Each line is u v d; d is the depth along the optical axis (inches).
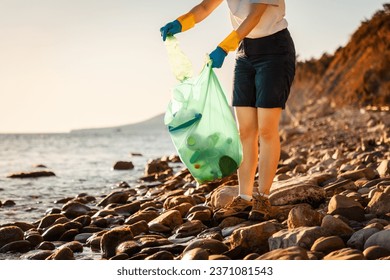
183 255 156.3
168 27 199.6
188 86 190.4
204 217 210.7
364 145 506.0
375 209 190.1
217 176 192.9
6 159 855.7
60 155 962.7
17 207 314.8
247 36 199.6
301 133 984.9
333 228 156.9
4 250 190.4
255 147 209.5
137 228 201.6
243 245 160.9
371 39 2281.0
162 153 961.5
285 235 156.3
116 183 448.8
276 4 193.6
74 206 271.1
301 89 2955.2
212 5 205.9
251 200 210.7
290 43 201.0
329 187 243.4
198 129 187.6
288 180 264.5
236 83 206.2
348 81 2518.5
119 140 2127.2
